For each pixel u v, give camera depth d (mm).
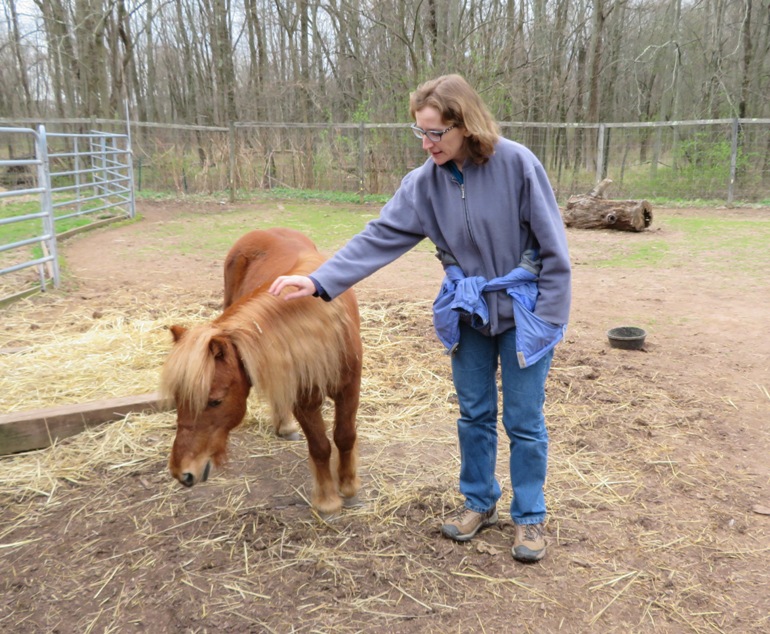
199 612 2311
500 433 3639
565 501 2973
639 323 5672
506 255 2328
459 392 2580
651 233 10609
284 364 2246
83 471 3260
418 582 2449
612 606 2311
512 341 2381
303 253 3066
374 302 6289
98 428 3654
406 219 2436
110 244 9445
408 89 15867
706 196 14891
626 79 27047
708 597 2346
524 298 2311
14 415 3488
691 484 3105
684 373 4504
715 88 20031
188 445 2148
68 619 2287
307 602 2355
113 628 2242
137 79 25422
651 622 2232
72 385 4164
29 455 3430
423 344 5086
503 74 17406
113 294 6566
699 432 3643
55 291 6582
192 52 28672
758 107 19953
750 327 5488
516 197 2246
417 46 17562
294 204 14906
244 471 3283
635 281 7223
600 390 4211
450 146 2166
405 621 2256
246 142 16844
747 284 6957
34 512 2941
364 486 3117
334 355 2432
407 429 3715
